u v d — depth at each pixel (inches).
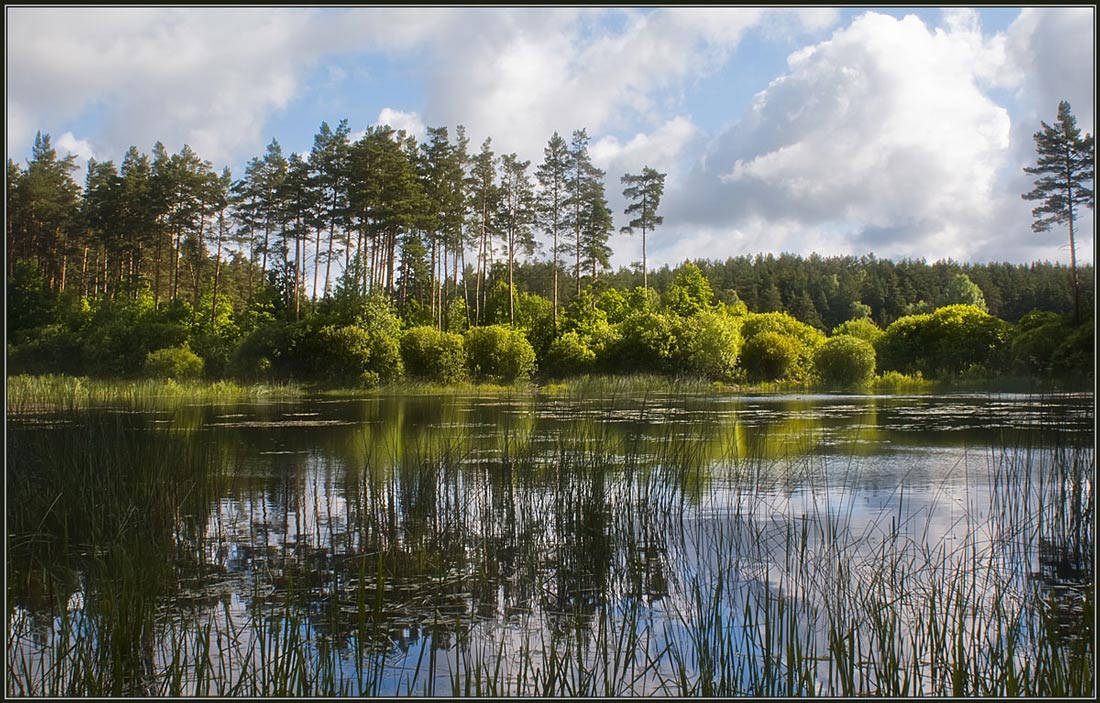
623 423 636.7
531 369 1678.2
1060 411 403.5
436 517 311.6
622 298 2336.4
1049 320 1520.7
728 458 448.5
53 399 627.5
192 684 169.3
